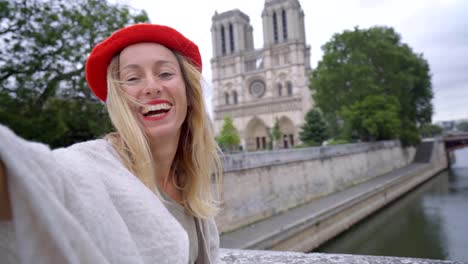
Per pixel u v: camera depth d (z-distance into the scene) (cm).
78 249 75
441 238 2405
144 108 157
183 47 182
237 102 8844
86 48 1597
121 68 160
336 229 2414
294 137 7888
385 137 5269
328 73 4738
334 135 6316
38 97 1509
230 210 1841
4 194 70
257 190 2112
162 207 118
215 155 204
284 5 8338
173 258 108
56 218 71
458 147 7612
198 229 188
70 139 1862
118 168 116
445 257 2081
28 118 1437
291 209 2439
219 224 1744
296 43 8112
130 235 100
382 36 5128
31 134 1445
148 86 155
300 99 7906
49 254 69
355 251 2214
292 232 1873
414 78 5288
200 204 185
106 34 1627
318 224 2184
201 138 193
